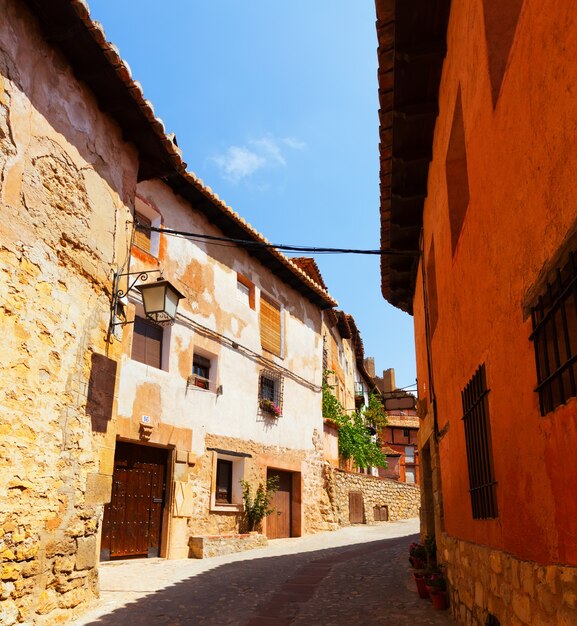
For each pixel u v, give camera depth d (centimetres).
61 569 547
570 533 251
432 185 672
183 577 861
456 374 542
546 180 266
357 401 2731
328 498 1788
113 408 655
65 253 581
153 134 724
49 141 568
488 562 412
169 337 1183
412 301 1092
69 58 611
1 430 477
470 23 418
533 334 291
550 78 256
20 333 507
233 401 1368
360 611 629
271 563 1025
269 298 1620
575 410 241
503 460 363
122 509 1034
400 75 576
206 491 1222
